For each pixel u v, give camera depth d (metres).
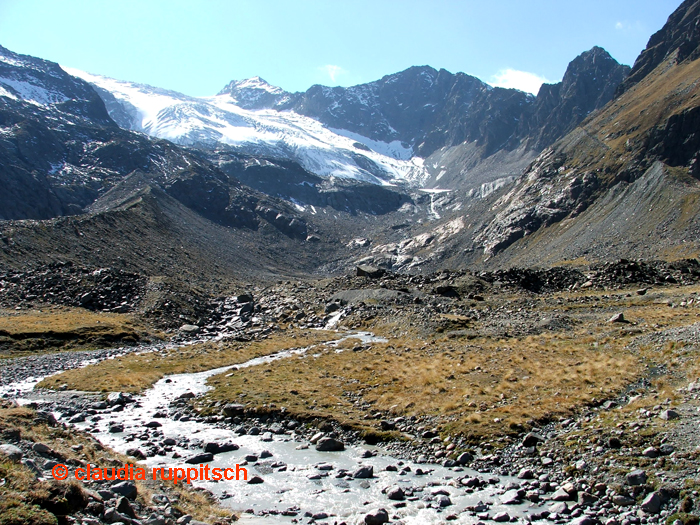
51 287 81.69
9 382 41.03
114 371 43.44
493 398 28.20
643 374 29.62
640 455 19.08
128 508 13.77
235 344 57.56
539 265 168.75
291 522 15.89
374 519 15.59
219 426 27.84
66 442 18.53
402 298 71.62
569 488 17.59
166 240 179.12
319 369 40.88
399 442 24.25
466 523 15.72
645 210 169.62
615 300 64.88
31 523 10.79
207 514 15.84
